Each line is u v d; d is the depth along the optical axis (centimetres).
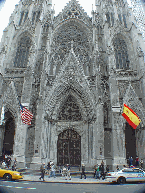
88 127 3316
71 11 4794
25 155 3033
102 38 4144
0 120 3231
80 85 3531
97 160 2830
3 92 3622
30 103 3394
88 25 4512
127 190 1434
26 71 3609
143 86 3388
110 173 1912
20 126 3144
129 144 3275
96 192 1352
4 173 1852
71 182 1934
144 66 3559
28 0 5188
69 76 3612
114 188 1545
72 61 3728
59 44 4362
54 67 3981
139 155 3125
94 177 2367
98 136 2973
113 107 3195
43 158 2975
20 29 4494
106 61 3706
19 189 1399
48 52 3838
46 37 4247
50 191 1368
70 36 4450
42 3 4772
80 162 3238
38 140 2967
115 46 4181
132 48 4059
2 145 3297
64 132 3481
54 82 3569
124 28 4369
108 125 3206
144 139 3084
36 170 2702
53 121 3428
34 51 3812
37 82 3516
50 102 3434
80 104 3503
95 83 3491
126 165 2778
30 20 4609
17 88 3656
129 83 3544
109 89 3400
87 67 3972
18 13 4800
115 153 2886
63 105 3625
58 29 4588
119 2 4938
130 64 3900
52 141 3325
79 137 3409
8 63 4009
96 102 3256
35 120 3278
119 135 2995
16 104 3381
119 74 3712
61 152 3344
